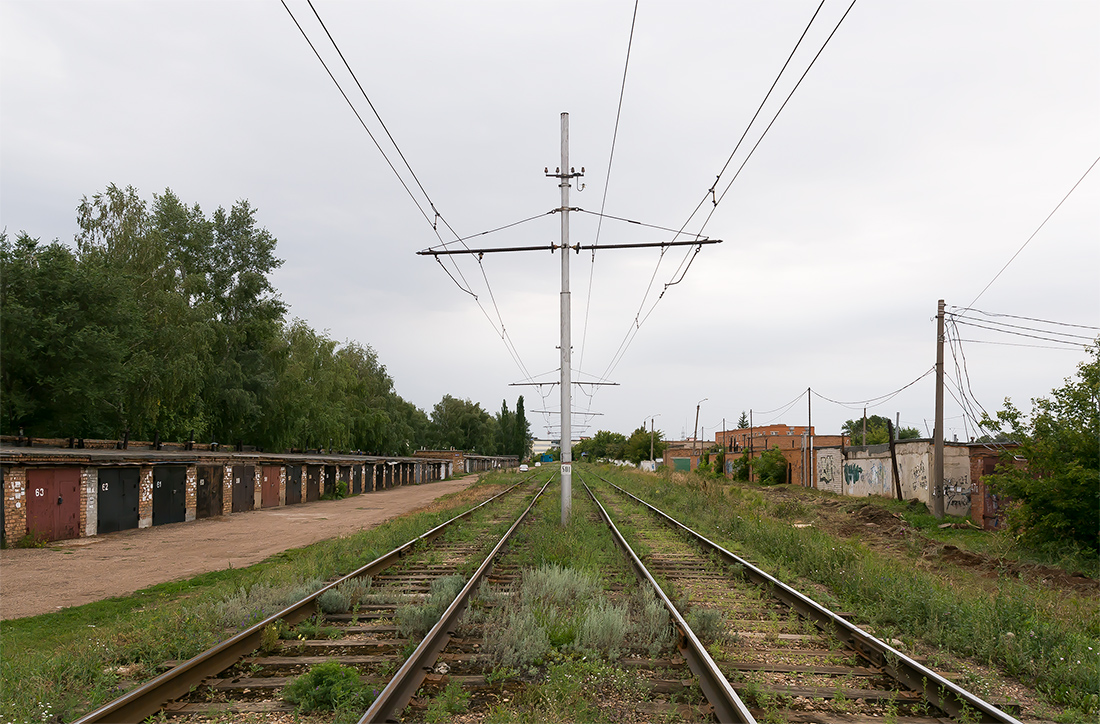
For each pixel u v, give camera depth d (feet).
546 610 25.99
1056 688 20.39
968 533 70.54
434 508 95.81
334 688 17.57
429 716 16.57
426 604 27.20
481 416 421.18
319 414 177.78
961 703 17.52
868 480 116.88
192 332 121.49
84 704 17.95
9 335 83.30
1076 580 44.91
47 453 65.26
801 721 16.96
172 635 23.88
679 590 32.09
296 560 45.96
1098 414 53.42
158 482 77.97
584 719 16.75
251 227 171.22
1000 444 76.43
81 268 93.61
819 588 34.47
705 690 18.40
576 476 198.80
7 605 34.96
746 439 243.60
